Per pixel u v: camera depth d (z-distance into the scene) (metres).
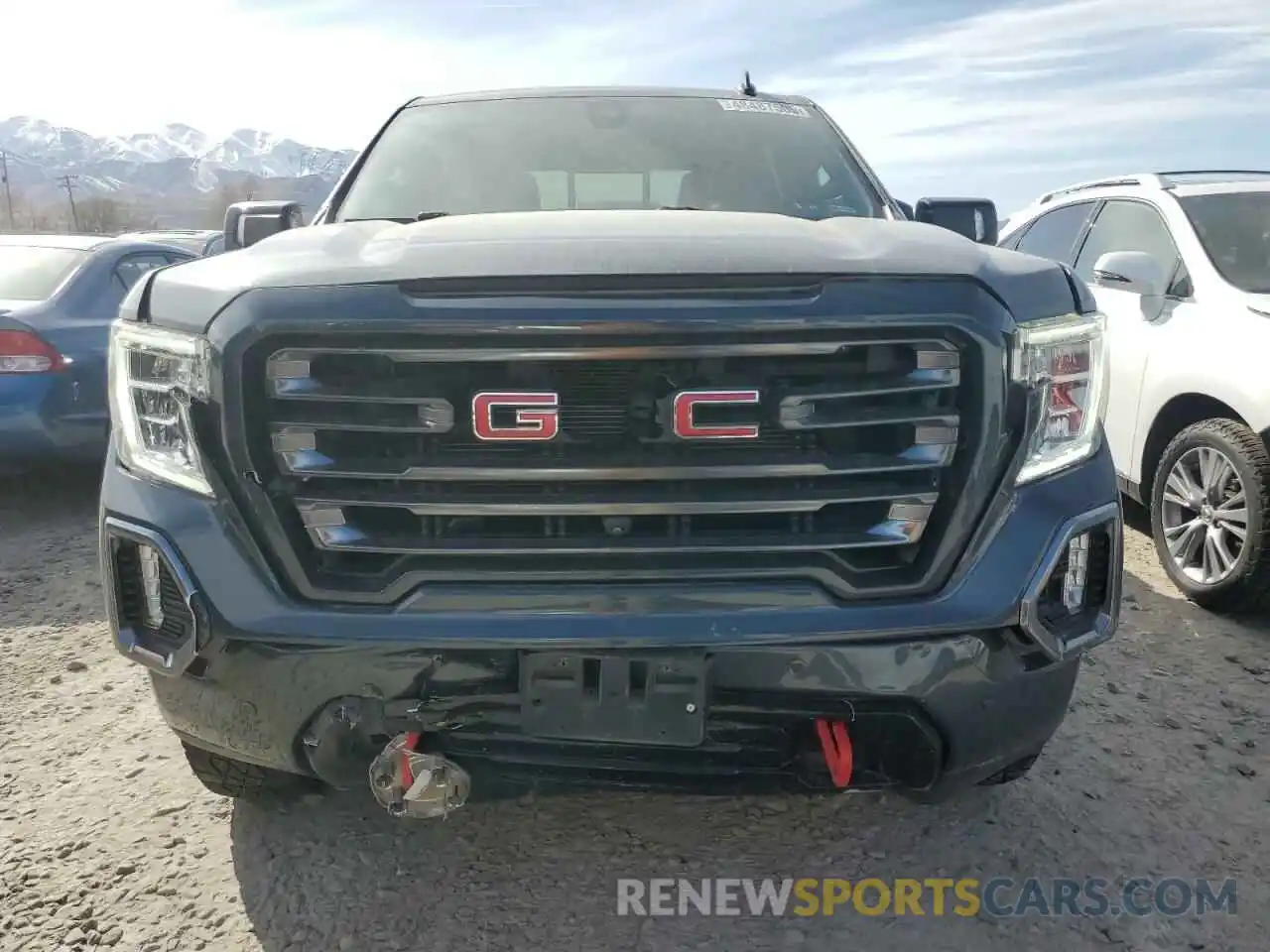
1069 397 2.05
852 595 1.93
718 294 1.85
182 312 1.98
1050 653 1.99
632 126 3.30
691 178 3.09
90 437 5.52
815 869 2.49
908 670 1.95
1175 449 4.30
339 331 1.84
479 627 1.89
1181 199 4.82
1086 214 5.62
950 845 2.58
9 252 5.80
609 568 1.91
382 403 1.87
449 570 1.92
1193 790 2.83
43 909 2.31
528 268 1.85
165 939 2.22
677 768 2.05
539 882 2.43
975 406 1.93
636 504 1.89
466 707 1.97
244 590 1.92
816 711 1.98
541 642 1.88
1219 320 4.21
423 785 1.99
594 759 2.04
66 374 5.37
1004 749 2.10
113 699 3.37
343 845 2.56
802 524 1.94
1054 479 2.02
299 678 1.95
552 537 1.91
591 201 3.02
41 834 2.59
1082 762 2.97
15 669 3.60
